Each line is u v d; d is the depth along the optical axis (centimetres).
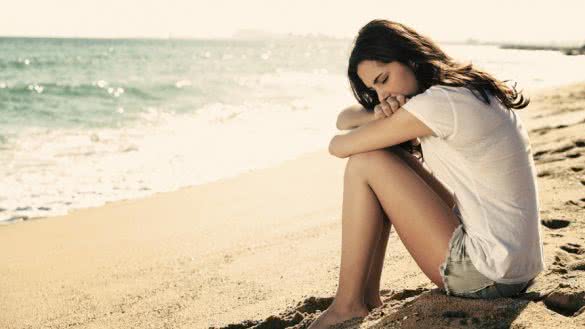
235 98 2003
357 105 270
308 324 245
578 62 4050
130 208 583
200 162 826
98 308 322
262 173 727
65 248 456
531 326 187
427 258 220
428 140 213
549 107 908
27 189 682
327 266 344
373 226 227
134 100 1994
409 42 219
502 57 5509
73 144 1022
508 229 201
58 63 4350
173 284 349
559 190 398
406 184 218
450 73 213
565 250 283
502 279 203
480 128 201
